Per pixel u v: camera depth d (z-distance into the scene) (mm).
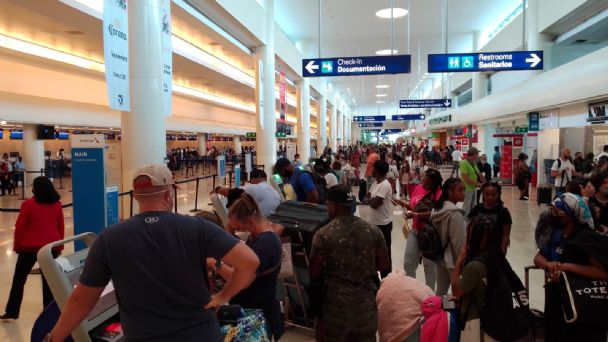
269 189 4906
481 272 2611
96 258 1705
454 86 30188
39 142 18812
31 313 4777
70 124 18234
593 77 9836
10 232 9250
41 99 16578
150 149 7277
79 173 5527
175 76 18641
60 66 15008
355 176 17047
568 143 14391
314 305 3363
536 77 13891
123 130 7312
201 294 1729
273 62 15570
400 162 18672
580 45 14719
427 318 2818
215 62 17328
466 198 7398
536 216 10328
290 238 3705
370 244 2832
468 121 23812
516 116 16594
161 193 1812
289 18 18547
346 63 12172
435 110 41500
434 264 4418
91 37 12250
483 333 2631
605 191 4332
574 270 2688
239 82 20219
